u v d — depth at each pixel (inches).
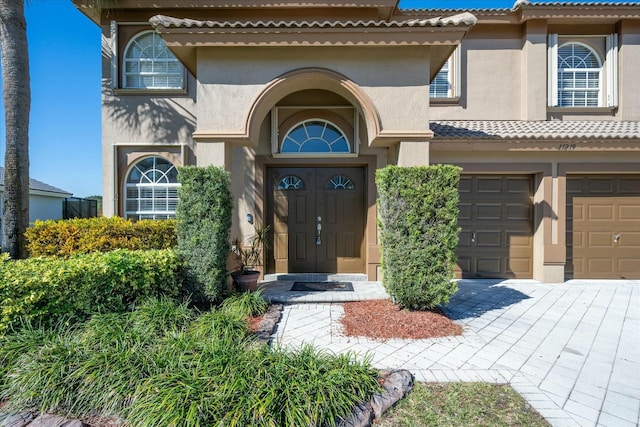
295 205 318.7
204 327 157.4
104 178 314.0
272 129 302.8
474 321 204.4
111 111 315.3
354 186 319.0
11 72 249.1
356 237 319.0
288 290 262.1
